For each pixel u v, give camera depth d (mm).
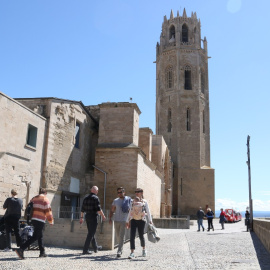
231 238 19016
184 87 73375
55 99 22688
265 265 9234
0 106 17000
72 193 24578
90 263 9312
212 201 66125
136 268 8586
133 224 10797
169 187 53781
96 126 30312
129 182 25703
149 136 37156
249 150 29094
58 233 13836
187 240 17406
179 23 76875
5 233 12188
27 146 19281
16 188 18219
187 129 71438
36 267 8438
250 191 27391
